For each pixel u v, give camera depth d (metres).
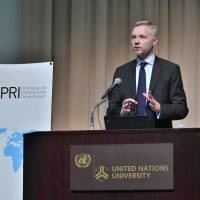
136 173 2.73
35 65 5.84
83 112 6.16
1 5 6.59
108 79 6.21
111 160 2.76
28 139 2.87
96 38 6.25
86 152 2.78
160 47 6.11
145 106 3.91
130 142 2.77
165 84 3.98
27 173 2.85
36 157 2.85
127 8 6.27
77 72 6.23
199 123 5.91
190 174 2.70
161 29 6.13
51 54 6.37
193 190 2.68
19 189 5.66
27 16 6.40
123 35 6.25
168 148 2.72
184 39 6.10
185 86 5.97
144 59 4.18
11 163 5.72
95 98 6.14
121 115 3.48
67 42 6.39
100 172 2.76
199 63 6.04
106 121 3.25
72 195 2.77
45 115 5.75
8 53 6.50
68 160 2.80
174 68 4.04
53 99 6.28
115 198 2.74
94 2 6.34
